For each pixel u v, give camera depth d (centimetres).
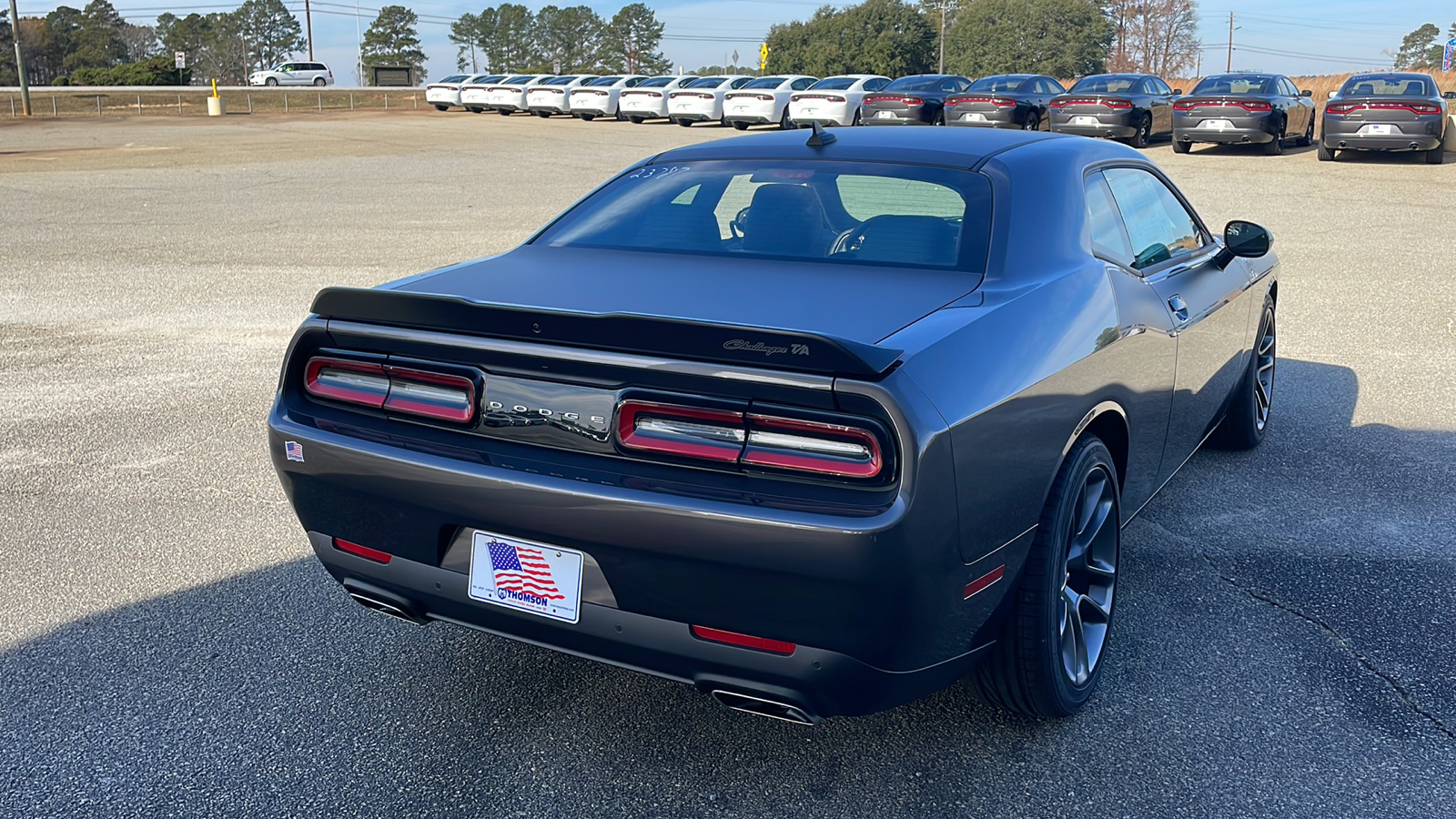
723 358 213
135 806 246
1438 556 382
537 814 244
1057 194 307
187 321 761
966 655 245
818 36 9550
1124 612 342
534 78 3900
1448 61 3475
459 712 286
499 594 241
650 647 230
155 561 377
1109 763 264
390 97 5469
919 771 261
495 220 1258
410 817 243
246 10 14388
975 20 10706
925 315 245
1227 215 1227
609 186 354
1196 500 438
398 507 247
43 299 834
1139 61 10750
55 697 291
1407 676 303
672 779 257
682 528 214
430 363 244
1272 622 334
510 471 230
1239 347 438
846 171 320
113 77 7131
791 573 210
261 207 1376
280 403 268
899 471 207
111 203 1423
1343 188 1461
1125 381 298
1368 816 243
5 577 363
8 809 245
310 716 283
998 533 238
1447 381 610
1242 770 260
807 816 244
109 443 504
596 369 223
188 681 300
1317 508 428
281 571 371
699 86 3139
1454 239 1077
